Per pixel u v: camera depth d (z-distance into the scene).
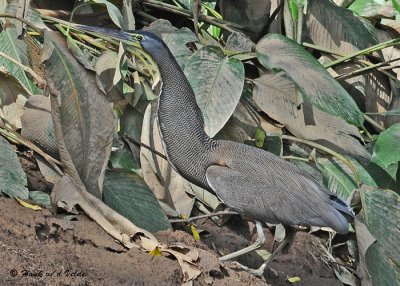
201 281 10.15
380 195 12.27
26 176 10.94
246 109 13.23
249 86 13.57
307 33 14.93
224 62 12.80
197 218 11.59
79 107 11.11
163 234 11.10
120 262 9.95
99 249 10.10
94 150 11.12
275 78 13.27
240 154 11.30
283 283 11.74
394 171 13.53
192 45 13.80
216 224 12.15
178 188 12.09
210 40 14.20
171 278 9.93
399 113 13.91
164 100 11.22
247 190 11.02
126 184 11.37
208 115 12.38
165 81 11.21
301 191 11.11
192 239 11.11
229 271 10.59
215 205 12.04
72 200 10.55
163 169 12.12
